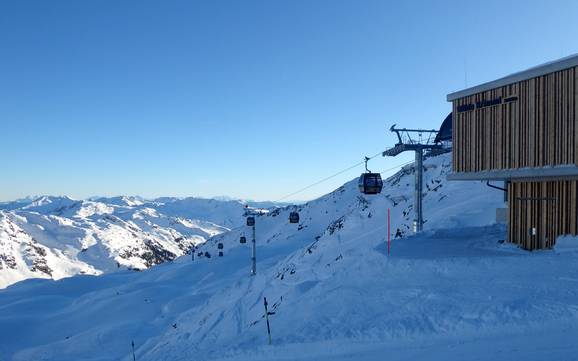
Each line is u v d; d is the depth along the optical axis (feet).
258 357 38.34
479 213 111.04
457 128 73.51
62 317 178.50
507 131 63.31
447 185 173.47
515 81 61.52
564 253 51.80
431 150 87.61
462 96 71.51
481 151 68.03
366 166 84.99
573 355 28.91
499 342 32.45
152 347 89.20
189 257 604.08
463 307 39.32
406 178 243.40
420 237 78.84
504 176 63.16
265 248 324.19
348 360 33.50
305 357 36.11
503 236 75.31
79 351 118.62
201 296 160.86
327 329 40.68
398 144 86.33
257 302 80.64
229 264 252.83
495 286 44.14
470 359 30.09
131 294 190.29
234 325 71.67
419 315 39.40
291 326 45.27
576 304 36.76
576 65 53.06
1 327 164.04
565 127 54.60
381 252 62.23
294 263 109.60
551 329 33.47
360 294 48.44
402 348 34.17
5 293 273.54
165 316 146.10
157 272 285.23
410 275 51.88
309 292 57.47
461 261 51.80
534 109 58.90
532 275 46.55
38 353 125.70
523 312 36.35
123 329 132.67
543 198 62.34
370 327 38.83
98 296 209.36
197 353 54.03
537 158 58.23
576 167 52.70
